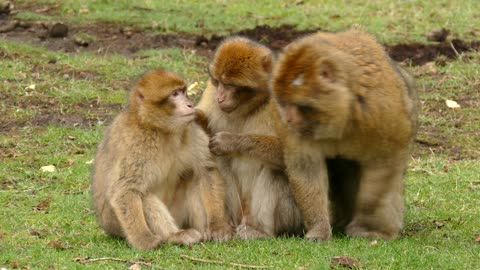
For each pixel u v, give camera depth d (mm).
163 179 12477
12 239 12594
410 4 28281
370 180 12234
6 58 22859
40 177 15875
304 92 11562
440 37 25016
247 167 12953
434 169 16688
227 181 13109
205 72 22547
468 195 15258
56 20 27453
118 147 12211
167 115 12148
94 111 19656
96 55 23812
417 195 15203
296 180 12391
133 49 24656
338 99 11562
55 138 17922
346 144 12016
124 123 12320
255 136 12594
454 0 28578
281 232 13172
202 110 13312
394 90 11906
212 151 12602
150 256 11695
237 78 12633
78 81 21234
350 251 11922
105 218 12508
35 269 11242
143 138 12164
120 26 26922
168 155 12398
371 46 12086
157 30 26531
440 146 18219
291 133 12148
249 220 12992
